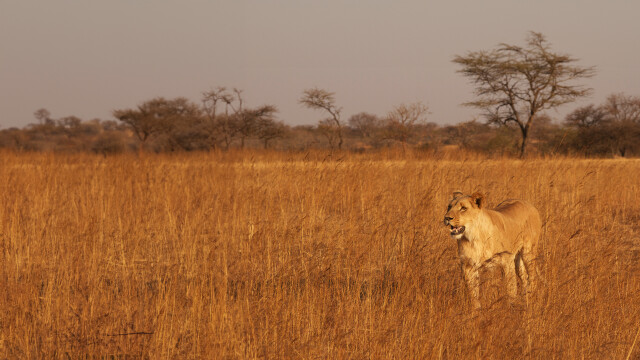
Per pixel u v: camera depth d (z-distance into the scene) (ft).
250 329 27.20
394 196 55.77
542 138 221.66
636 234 50.16
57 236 42.70
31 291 30.63
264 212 50.52
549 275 31.91
